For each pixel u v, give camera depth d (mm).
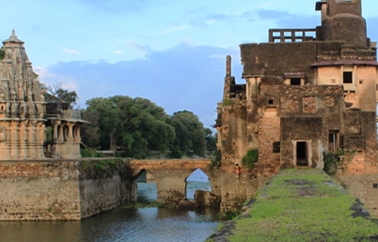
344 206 18250
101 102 89250
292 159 35969
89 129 80438
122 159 53875
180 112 140250
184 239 36125
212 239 13445
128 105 90250
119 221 42688
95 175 45344
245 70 47844
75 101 85000
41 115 49562
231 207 45844
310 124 35938
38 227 39406
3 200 42094
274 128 39844
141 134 90250
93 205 44719
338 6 52750
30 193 41969
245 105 46500
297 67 49875
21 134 48688
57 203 41719
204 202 51688
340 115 38812
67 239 35688
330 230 14195
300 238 13375
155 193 62562
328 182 26422
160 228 39938
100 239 35781
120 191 52719
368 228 14195
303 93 39250
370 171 37812
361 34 52344
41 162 41969
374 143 38281
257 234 13977
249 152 45656
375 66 48812
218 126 55531
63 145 55406
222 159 46656
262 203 19469
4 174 42250
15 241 34875
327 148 37500
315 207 18281
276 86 39938
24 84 49719
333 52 49719
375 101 48688
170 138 97938
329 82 48969
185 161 53719
